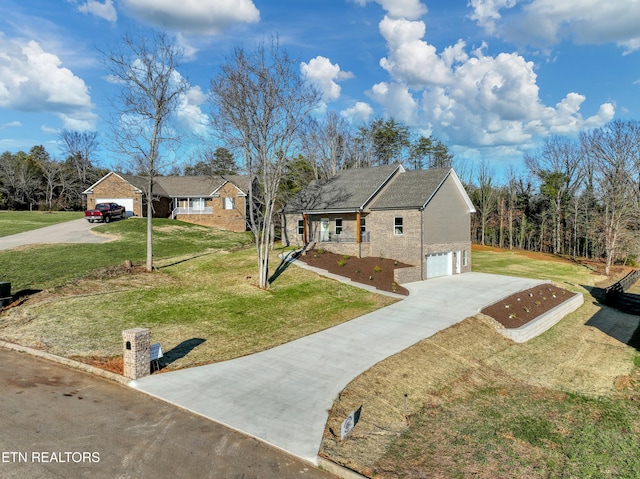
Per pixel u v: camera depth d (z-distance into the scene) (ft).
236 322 57.41
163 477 23.40
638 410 41.47
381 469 27.17
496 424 36.76
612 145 141.79
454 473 27.99
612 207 135.54
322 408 33.83
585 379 49.83
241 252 103.81
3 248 92.84
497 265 128.88
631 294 92.89
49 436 26.76
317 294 73.72
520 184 200.54
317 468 25.94
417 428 34.32
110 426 28.78
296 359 44.93
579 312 83.51
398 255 97.50
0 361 39.81
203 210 159.74
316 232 112.68
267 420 31.30
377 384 40.22
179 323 55.11
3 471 22.67
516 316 69.31
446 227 101.24
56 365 39.68
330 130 179.52
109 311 57.21
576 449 33.22
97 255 90.02
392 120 207.82
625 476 29.66
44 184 236.84
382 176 107.65
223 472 24.40
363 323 59.72
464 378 46.29
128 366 37.55
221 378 38.96
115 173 153.79
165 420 30.30
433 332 56.44
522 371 51.52
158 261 89.40
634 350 61.16
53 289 64.34
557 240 175.32
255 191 158.30
